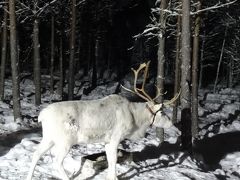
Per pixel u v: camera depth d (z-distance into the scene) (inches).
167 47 1382.9
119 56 1641.2
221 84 1603.1
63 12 946.7
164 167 374.9
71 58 761.6
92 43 1408.7
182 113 428.8
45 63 1581.0
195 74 576.1
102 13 1188.5
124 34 1640.0
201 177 362.0
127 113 318.7
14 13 556.1
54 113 287.9
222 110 916.0
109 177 311.6
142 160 392.2
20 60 1369.3
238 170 441.7
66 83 1186.0
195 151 529.0
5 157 370.9
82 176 326.3
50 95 957.8
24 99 851.4
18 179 313.0
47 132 289.1
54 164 292.8
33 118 634.2
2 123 592.1
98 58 1589.6
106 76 1487.5
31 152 379.9
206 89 1428.4
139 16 1626.5
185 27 416.5
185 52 419.2
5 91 941.8
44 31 1429.6
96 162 336.5
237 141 604.4
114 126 311.9
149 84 1316.4
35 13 753.0
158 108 336.8
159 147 458.9
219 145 573.9
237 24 1078.4
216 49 1455.5
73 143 294.5
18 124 566.6
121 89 1159.0
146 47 1595.7
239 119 824.9
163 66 465.4
